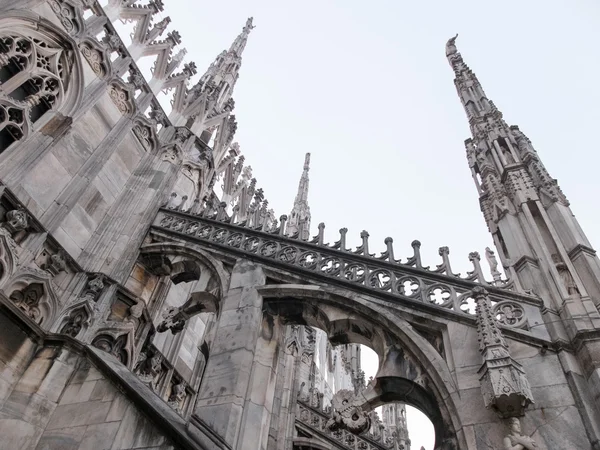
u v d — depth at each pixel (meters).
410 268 10.52
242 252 12.12
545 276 9.61
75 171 12.75
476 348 8.59
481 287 9.11
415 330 9.48
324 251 11.62
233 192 25.02
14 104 11.40
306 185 40.97
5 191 10.12
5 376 8.22
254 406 9.20
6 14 11.79
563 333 8.53
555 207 10.99
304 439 14.76
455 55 20.98
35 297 10.18
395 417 28.00
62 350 8.80
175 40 19.70
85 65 14.11
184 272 13.04
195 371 14.84
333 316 10.17
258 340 10.33
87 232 12.67
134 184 14.84
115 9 17.19
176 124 18.80
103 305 11.08
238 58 25.09
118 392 7.81
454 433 7.81
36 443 7.64
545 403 7.61
